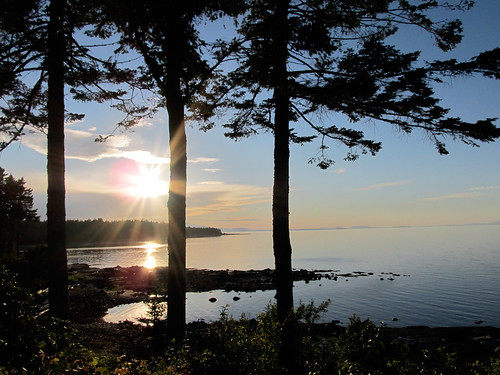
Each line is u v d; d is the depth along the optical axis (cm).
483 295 3266
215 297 3288
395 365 517
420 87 768
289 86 883
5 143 1209
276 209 988
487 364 670
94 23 1144
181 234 927
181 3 885
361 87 804
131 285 3784
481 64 734
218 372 554
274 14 953
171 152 939
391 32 954
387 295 3303
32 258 2184
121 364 473
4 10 1019
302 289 3662
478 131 762
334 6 920
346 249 11444
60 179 1071
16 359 350
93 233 19038
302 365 581
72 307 2491
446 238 19450
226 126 1159
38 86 1184
